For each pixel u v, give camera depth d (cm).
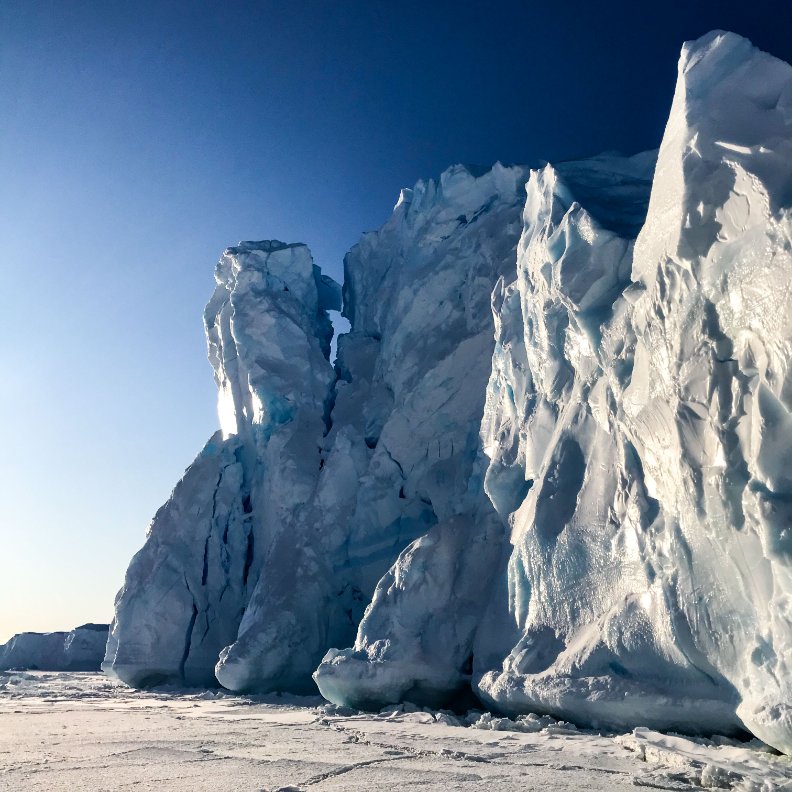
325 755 916
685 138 1056
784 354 838
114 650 2495
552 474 1402
